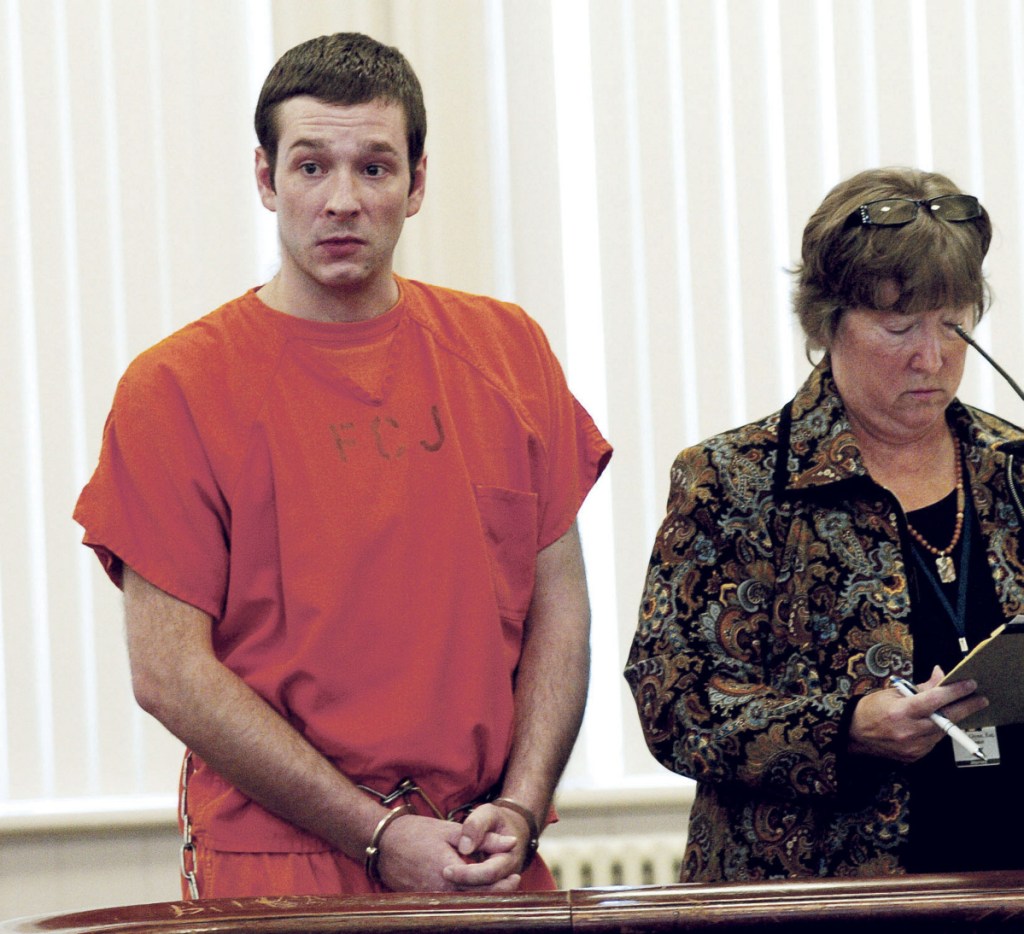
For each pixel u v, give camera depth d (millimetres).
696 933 2883
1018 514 4500
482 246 8172
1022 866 4188
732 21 8305
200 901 3100
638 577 8062
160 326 7949
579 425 4934
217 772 4230
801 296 4559
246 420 4402
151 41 8031
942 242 4246
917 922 2877
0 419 7797
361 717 4266
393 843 4062
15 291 7859
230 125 8062
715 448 4578
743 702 4219
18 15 7957
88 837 7664
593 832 7949
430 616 4332
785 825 4234
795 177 8281
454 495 4434
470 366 4656
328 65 4441
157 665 4281
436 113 8188
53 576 7766
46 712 7727
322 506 4344
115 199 7949
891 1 8391
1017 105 8453
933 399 4398
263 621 4367
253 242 8039
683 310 8188
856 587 4348
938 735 3930
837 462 4430
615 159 8219
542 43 8250
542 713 4488
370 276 4488
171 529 4340
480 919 2910
